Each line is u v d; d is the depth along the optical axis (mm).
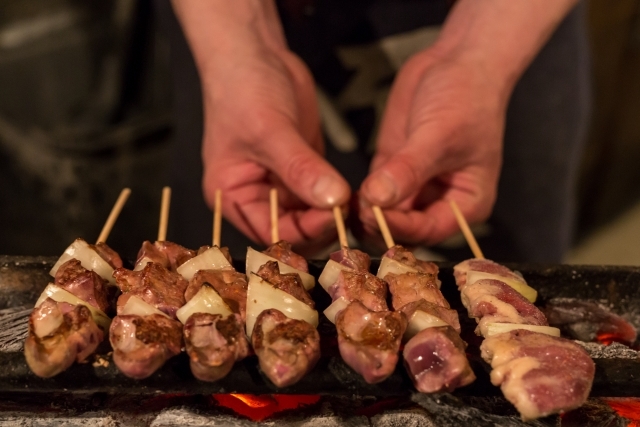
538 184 794
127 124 997
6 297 538
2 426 468
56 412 479
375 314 456
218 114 643
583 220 1367
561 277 545
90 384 448
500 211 793
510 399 441
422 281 495
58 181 1000
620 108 1254
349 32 764
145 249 515
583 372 444
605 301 546
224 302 471
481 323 481
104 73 1021
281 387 451
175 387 451
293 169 597
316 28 765
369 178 591
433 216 645
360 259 521
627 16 1160
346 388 452
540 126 775
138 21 984
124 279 490
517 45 660
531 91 762
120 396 487
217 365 436
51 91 1023
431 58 677
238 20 664
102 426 469
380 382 453
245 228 657
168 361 453
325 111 790
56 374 445
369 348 442
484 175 656
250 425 467
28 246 1035
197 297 470
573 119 786
